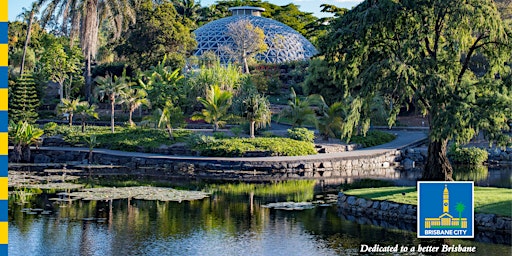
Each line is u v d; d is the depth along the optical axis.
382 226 23.22
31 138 45.38
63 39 82.38
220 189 32.62
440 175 26.56
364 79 25.97
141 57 75.62
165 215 25.39
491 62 26.48
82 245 20.56
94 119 59.62
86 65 66.06
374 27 26.11
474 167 44.41
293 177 38.03
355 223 23.83
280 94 77.94
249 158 41.81
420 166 45.06
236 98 54.62
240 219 24.62
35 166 42.34
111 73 78.62
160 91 57.97
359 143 48.94
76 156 45.56
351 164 42.66
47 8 62.47
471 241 20.84
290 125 58.16
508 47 25.55
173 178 36.97
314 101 49.62
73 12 61.88
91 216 25.11
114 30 64.19
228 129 51.25
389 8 25.25
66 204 27.67
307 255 19.28
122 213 25.77
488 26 24.80
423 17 25.72
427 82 24.92
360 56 27.53
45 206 27.19
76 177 36.81
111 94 49.56
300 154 43.69
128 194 30.42
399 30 26.41
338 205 27.47
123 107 54.81
